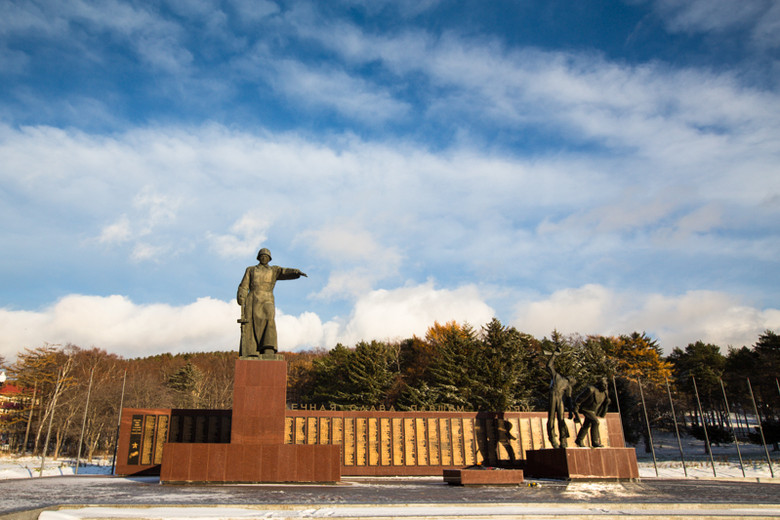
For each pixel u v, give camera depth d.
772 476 28.80
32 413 57.56
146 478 21.58
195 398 69.56
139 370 84.19
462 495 15.41
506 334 50.91
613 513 12.54
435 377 54.91
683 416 65.12
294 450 18.95
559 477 20.62
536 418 26.95
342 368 61.22
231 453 18.69
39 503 12.22
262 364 20.05
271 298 21.45
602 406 21.69
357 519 11.30
